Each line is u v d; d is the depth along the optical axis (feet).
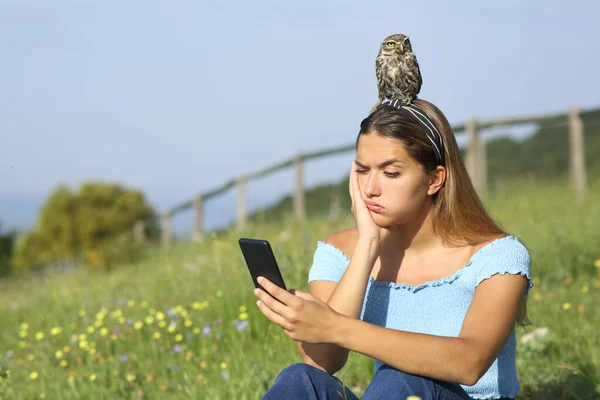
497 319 11.25
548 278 30.19
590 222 36.04
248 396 19.40
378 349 10.75
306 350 12.69
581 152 56.65
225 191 73.26
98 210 120.26
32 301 47.16
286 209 70.38
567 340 22.08
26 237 119.55
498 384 12.33
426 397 10.84
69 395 21.99
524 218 41.75
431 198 12.32
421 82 17.22
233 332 25.62
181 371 23.41
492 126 58.08
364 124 12.16
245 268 30.30
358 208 12.18
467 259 12.12
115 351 27.96
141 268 52.11
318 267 13.33
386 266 12.70
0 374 22.95
